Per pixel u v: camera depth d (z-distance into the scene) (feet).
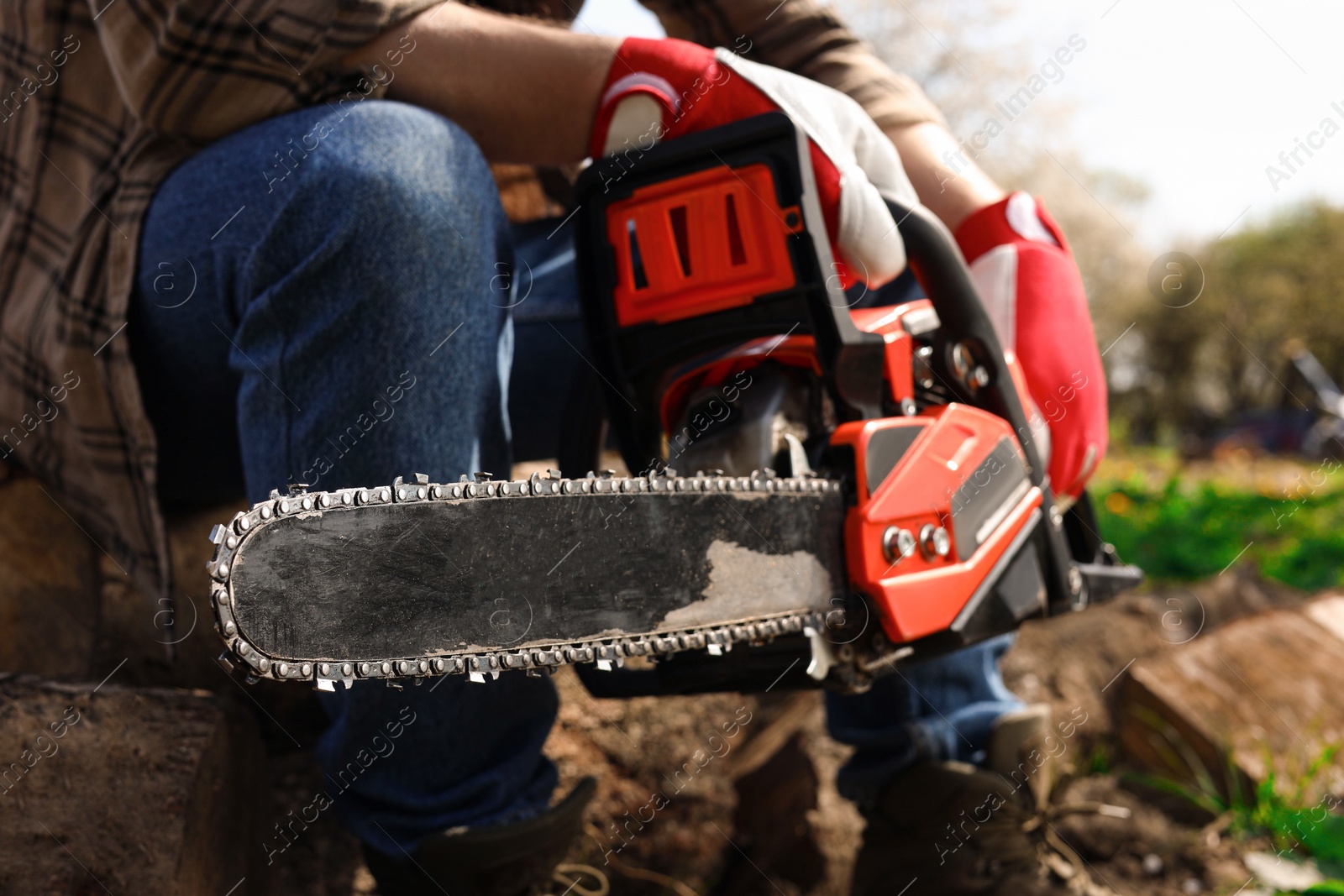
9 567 3.75
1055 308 3.49
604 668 2.30
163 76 2.76
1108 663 7.35
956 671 4.15
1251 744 6.48
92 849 2.86
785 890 5.51
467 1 3.72
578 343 4.01
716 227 2.77
